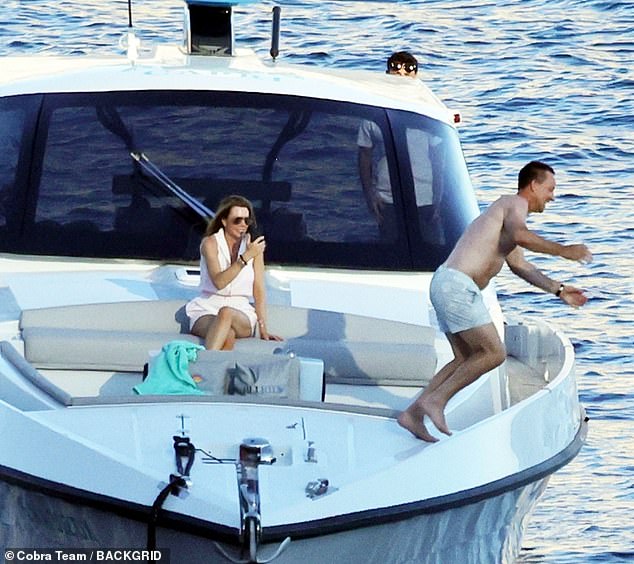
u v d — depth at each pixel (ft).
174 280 97.66
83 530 76.48
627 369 155.84
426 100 109.91
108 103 104.68
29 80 105.29
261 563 72.79
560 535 124.98
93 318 91.30
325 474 75.97
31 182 101.55
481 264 85.05
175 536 73.77
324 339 91.97
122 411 80.43
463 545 81.71
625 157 228.84
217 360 85.15
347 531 74.79
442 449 79.10
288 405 81.71
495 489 79.92
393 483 76.54
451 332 83.92
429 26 298.35
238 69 110.22
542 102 255.09
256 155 104.68
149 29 283.59
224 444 77.66
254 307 91.97
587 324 166.91
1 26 282.15
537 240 84.99
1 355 85.81
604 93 261.44
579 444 89.25
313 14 301.43
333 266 100.89
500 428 81.87
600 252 188.34
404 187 103.86
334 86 107.96
